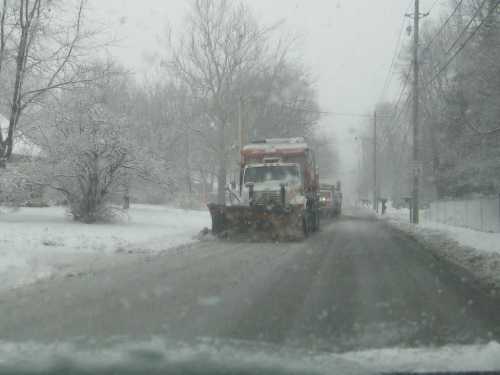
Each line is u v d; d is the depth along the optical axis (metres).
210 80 39.34
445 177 31.95
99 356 2.85
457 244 17.69
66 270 11.28
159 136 38.66
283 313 7.42
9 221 20.88
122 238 17.25
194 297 8.55
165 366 2.67
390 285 9.90
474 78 21.69
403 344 5.78
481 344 5.76
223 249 16.20
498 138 21.48
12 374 2.56
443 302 8.30
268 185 21.14
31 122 22.73
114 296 8.60
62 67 22.50
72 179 21.67
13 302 8.09
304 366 2.77
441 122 28.58
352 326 6.67
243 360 2.83
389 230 26.70
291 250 16.14
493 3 19.67
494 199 23.44
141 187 24.42
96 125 20.75
